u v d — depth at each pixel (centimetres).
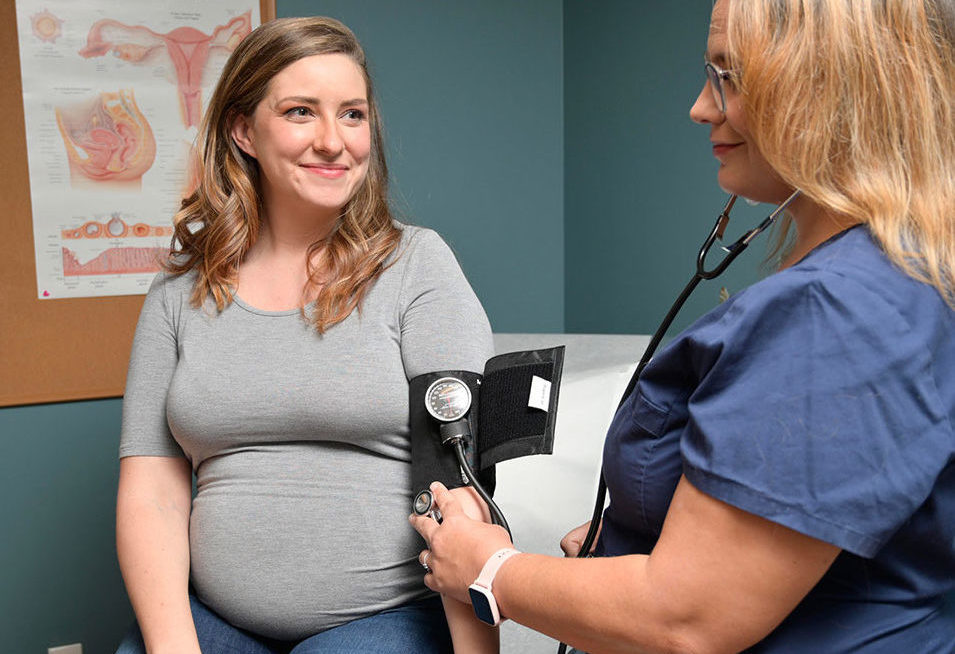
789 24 71
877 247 70
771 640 73
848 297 67
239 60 130
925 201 69
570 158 258
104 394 216
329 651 110
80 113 207
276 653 125
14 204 204
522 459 155
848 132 70
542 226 261
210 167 137
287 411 121
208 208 138
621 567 75
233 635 121
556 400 109
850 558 72
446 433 111
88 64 207
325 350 123
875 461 65
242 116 132
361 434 121
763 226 94
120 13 208
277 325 127
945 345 68
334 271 129
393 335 125
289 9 223
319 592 117
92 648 221
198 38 215
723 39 79
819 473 65
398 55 234
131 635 124
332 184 125
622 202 238
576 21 250
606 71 239
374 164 135
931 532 71
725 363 71
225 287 131
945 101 69
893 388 65
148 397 133
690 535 70
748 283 200
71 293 212
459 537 92
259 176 136
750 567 67
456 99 244
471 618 106
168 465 133
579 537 115
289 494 120
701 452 70
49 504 214
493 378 114
